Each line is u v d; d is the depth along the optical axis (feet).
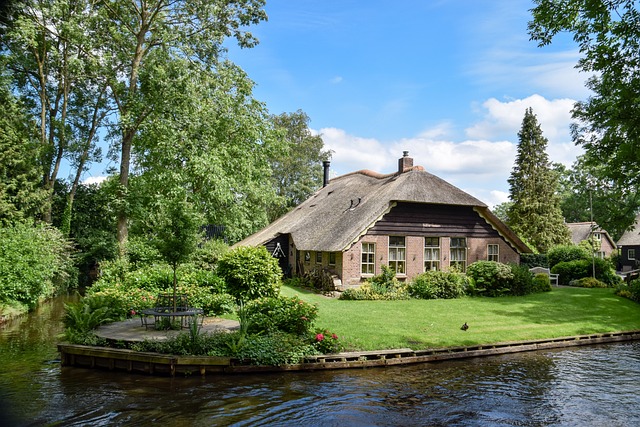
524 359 43.16
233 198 93.30
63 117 97.35
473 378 36.78
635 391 34.19
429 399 31.71
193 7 87.76
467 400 31.71
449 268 79.46
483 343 44.75
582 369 40.06
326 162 130.21
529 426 27.48
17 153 85.15
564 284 101.14
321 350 39.58
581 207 204.13
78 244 101.81
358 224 75.15
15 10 28.66
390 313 55.77
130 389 32.35
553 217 137.90
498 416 28.96
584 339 50.08
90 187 112.98
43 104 96.07
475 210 84.33
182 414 28.02
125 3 88.28
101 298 47.09
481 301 67.67
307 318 40.98
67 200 99.81
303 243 85.97
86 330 40.98
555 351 46.62
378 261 75.97
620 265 165.68
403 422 27.61
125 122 82.89
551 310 62.03
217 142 91.30
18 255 62.95
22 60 91.04
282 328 41.32
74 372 36.22
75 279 95.76
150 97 84.48
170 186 85.10
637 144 35.17
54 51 87.15
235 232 103.40
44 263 69.31
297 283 88.07
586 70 52.75
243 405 29.71
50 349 43.29
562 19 38.50
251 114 96.48
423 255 79.71
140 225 94.02
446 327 49.55
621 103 36.76
